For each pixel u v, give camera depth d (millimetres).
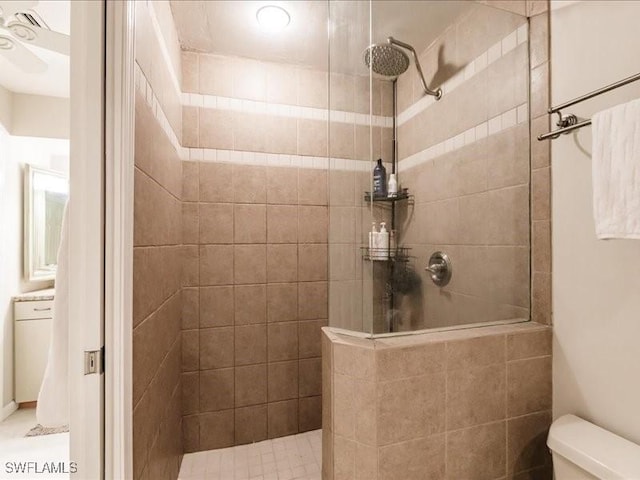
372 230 1275
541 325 1217
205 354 1727
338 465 1050
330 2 1398
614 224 864
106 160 807
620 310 971
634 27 924
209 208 1736
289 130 1877
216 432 1735
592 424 1018
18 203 1861
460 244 1327
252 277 1805
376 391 986
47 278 2014
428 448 1039
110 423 807
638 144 814
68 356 828
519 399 1146
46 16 1180
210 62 1755
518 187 1282
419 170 1339
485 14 1332
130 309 845
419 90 1347
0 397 1731
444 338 1092
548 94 1189
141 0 968
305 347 1886
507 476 1127
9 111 1823
